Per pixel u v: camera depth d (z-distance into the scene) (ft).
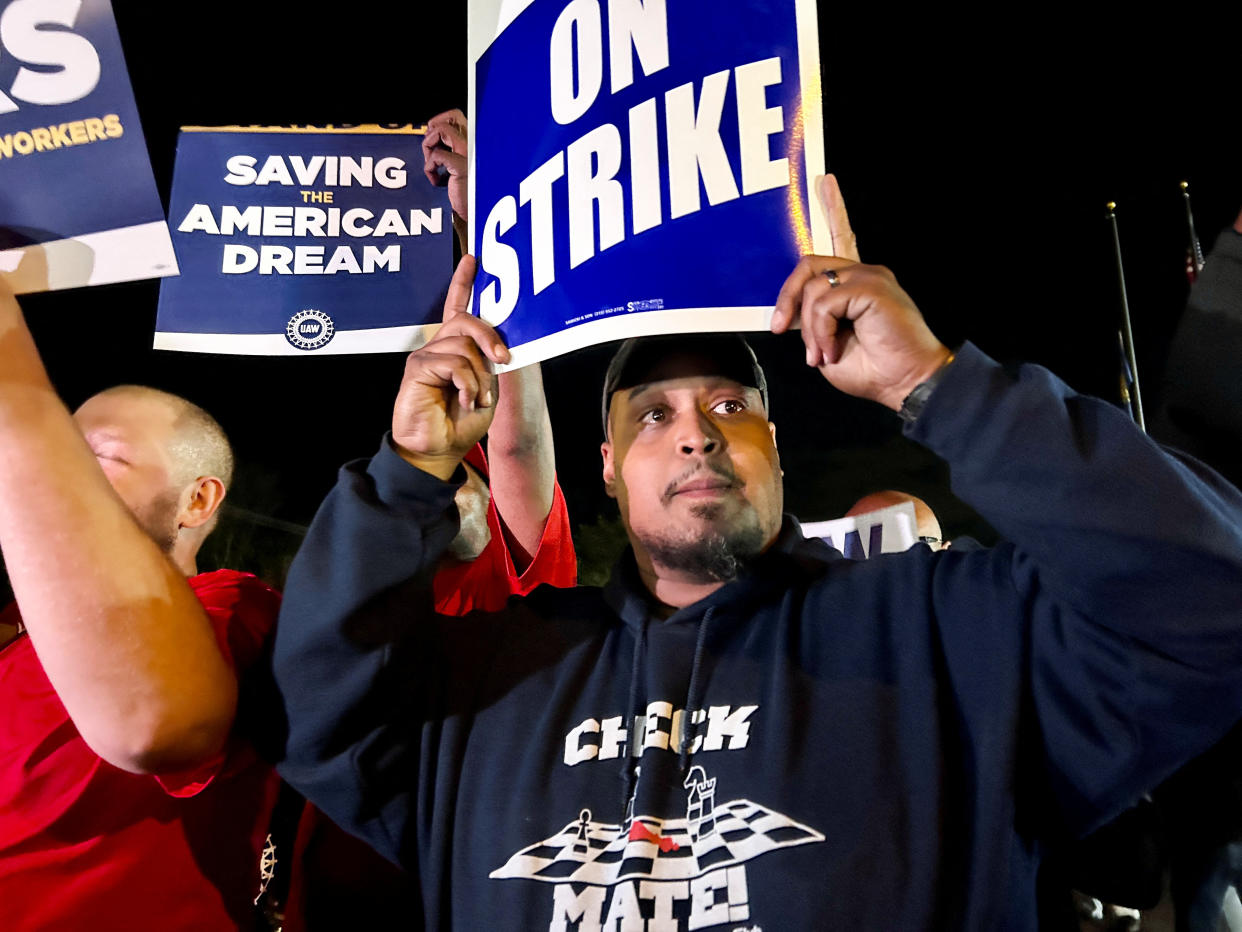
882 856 4.39
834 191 5.06
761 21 5.37
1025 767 4.73
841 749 4.70
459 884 4.90
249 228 6.79
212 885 5.37
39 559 4.78
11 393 5.00
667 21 5.46
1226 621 4.10
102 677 4.70
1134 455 4.18
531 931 4.57
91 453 5.10
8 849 5.07
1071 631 4.53
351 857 6.10
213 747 5.01
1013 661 4.73
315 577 4.95
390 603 5.00
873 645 5.07
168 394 6.81
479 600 7.43
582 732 5.10
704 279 5.06
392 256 6.76
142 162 5.77
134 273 5.66
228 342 6.59
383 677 5.00
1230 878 5.68
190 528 6.59
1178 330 6.03
